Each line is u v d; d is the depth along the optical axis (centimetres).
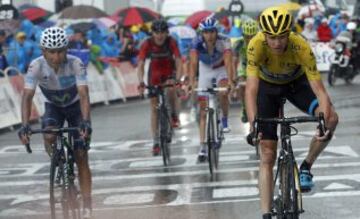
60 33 1373
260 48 1255
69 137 1466
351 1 7406
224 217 1555
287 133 1223
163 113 2248
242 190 1819
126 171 2166
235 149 2455
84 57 4075
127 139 2836
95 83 4369
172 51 2359
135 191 1877
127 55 4934
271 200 1280
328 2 7406
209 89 2041
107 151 2559
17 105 3466
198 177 2012
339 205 1623
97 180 2050
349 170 2003
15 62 3756
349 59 4616
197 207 1662
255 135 1207
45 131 1406
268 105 1340
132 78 4900
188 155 2389
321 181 1875
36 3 5556
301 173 1343
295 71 1314
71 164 1441
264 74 1321
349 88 4456
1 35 3606
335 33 6384
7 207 1759
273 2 5912
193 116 3434
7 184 2053
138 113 3816
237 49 2773
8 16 3784
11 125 3338
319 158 2195
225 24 5228
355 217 1516
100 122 3456
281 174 1220
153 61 2373
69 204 1411
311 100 1340
